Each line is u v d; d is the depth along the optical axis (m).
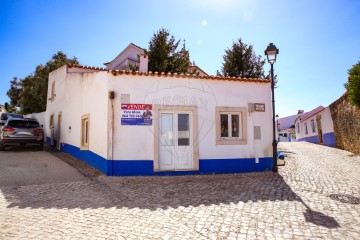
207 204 5.46
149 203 5.51
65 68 14.02
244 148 9.43
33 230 3.99
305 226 4.28
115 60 20.53
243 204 5.46
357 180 7.73
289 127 42.53
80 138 10.96
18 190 6.30
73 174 8.26
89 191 6.41
